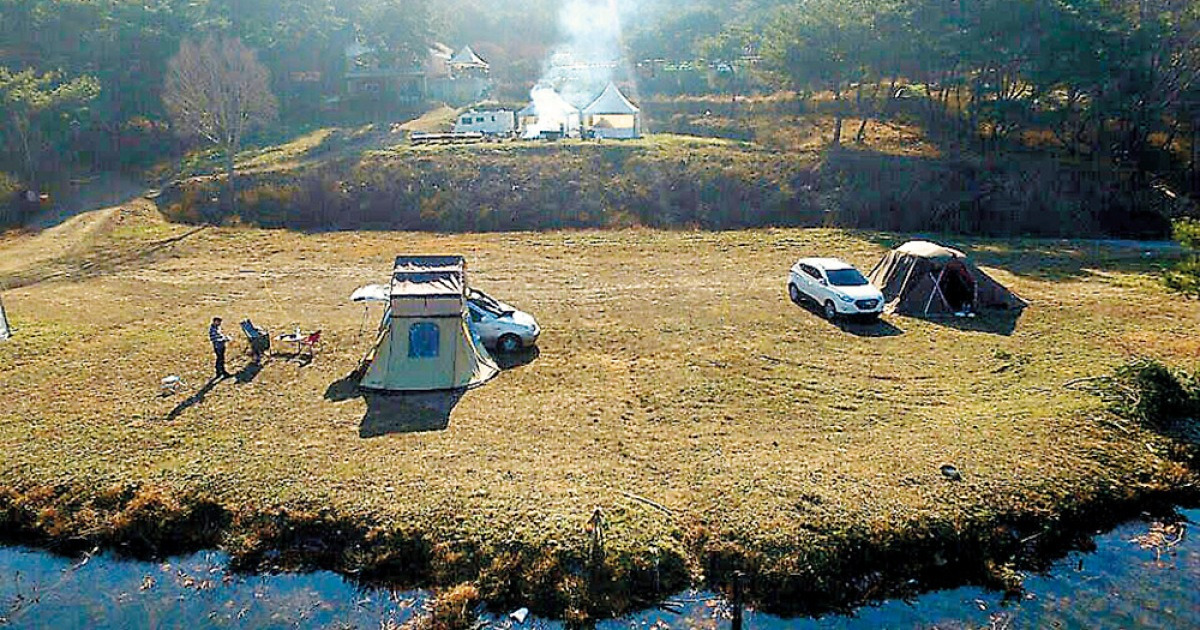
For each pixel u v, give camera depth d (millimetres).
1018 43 39344
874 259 29312
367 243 32938
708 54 61875
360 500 11586
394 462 12805
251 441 13602
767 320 21359
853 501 11539
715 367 17609
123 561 10930
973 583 10523
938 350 18828
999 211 37125
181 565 10805
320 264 28969
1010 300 22375
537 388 16391
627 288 25047
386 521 11125
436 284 16719
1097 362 17422
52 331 19938
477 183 39094
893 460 12852
